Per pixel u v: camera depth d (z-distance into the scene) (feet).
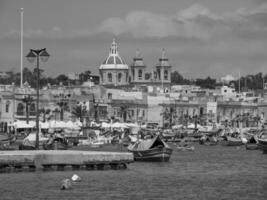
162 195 557.33
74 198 537.24
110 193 561.43
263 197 555.28
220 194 567.59
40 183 599.16
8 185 588.09
